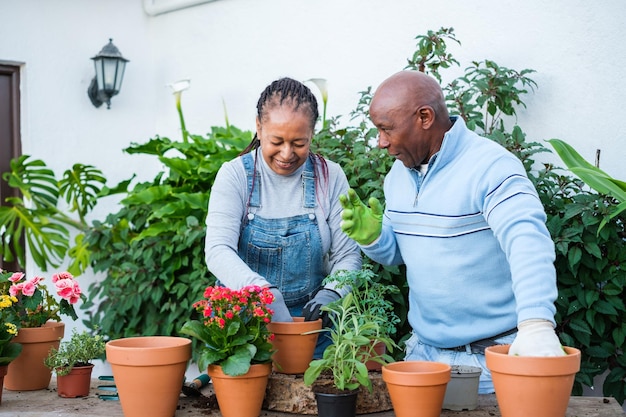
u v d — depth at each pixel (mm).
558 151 2646
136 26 4809
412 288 1931
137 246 3699
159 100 4867
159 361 1602
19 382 2037
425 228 1828
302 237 2068
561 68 3164
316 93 4066
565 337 2746
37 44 4434
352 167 2988
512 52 3307
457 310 1837
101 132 4680
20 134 4473
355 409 1612
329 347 1651
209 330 1653
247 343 1621
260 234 2053
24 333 2027
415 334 2027
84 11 4605
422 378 1481
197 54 4625
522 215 1591
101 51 4473
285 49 4191
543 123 3227
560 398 1402
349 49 3906
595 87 3074
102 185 4688
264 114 1907
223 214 1998
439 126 1793
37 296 2084
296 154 1938
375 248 1914
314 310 1877
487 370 1836
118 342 1698
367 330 1740
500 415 1607
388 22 3742
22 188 4277
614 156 3025
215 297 1632
